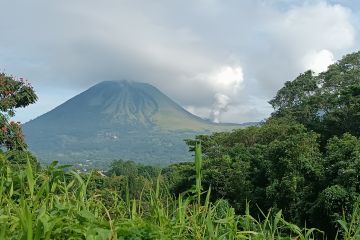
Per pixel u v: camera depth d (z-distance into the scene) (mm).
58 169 3473
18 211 2613
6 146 19828
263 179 37812
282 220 3398
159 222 3160
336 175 27891
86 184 3402
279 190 31812
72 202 3305
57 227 2574
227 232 3080
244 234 3291
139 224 2932
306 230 3439
